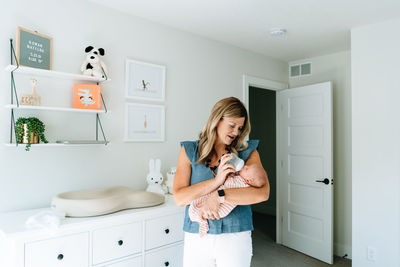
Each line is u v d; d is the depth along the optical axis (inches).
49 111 80.4
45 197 79.7
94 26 88.4
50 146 80.5
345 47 130.6
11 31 74.1
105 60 90.7
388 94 101.3
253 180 49.3
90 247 67.2
